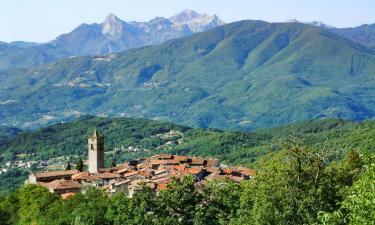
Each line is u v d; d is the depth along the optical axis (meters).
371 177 48.12
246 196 91.75
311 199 80.62
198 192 99.44
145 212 96.06
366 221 46.28
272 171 85.25
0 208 163.62
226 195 98.50
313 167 84.06
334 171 85.56
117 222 99.00
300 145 86.88
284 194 82.12
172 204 96.88
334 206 81.62
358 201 47.62
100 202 137.38
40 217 153.50
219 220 93.44
